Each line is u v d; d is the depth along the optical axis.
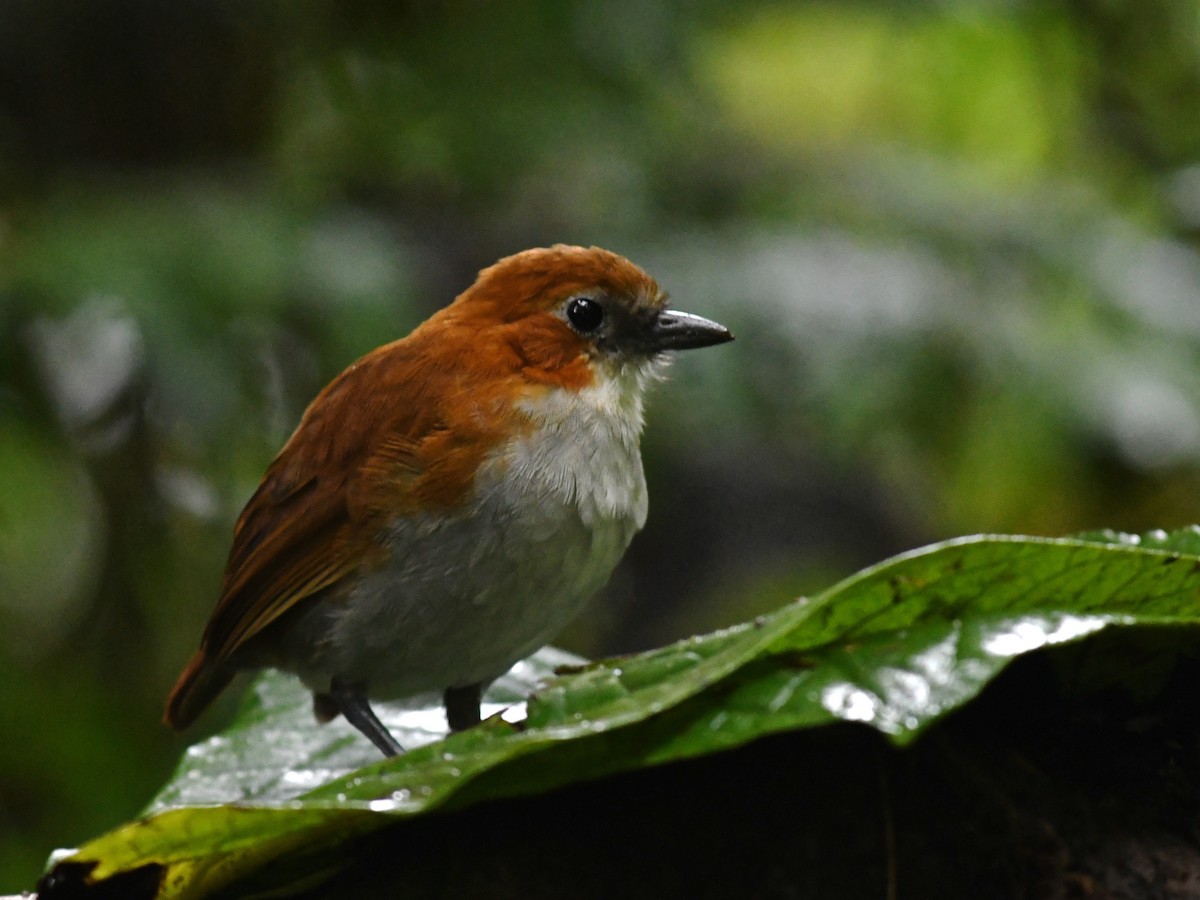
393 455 6.85
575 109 11.93
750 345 11.07
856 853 4.42
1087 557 4.25
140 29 11.03
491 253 12.42
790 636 4.37
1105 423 11.34
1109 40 13.79
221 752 6.65
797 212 12.30
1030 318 11.78
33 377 10.60
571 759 4.26
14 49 10.87
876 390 11.05
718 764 4.55
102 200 10.88
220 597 7.54
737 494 13.86
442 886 4.50
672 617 13.77
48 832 10.98
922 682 4.18
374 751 6.82
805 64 14.29
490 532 6.81
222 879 4.56
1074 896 4.31
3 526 11.68
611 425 7.21
